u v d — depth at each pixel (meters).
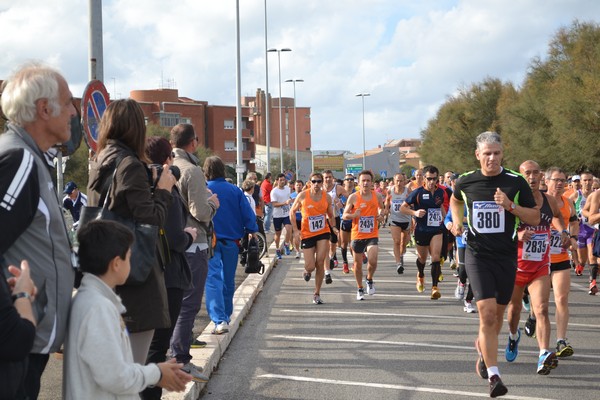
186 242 4.89
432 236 11.62
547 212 7.00
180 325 6.00
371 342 8.21
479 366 6.46
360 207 11.46
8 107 2.95
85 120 6.59
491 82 60.75
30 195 2.72
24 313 2.60
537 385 6.36
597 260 12.09
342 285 13.48
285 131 129.50
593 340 8.32
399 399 5.91
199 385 6.00
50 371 6.42
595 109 34.16
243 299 10.48
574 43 38.28
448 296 11.95
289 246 20.52
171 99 87.25
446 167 64.00
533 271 6.84
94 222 3.17
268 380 6.52
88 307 2.97
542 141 38.72
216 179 8.06
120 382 2.94
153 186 4.14
